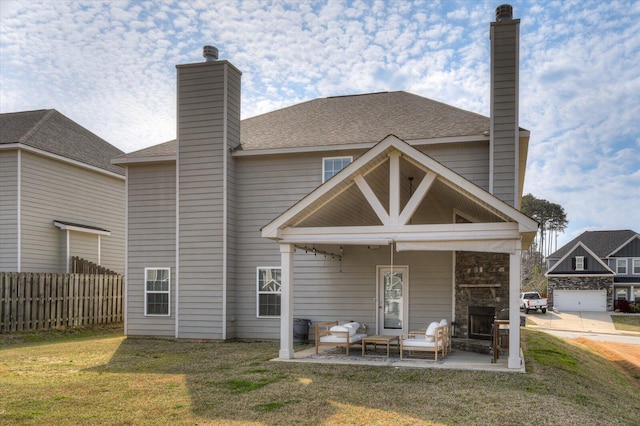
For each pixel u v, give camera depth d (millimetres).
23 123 21062
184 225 15180
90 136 24469
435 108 16656
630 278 45125
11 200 17922
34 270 18328
